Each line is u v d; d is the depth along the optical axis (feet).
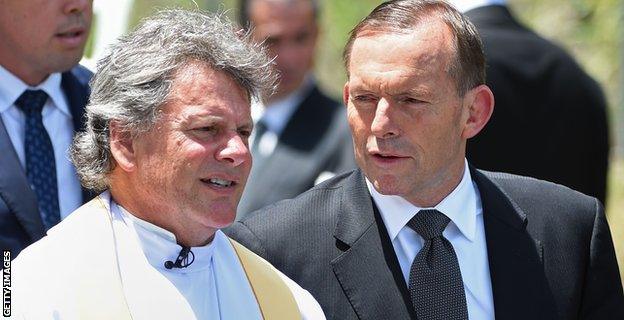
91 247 40.29
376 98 42.86
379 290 43.88
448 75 43.11
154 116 39.34
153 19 40.98
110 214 41.32
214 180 39.68
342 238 44.98
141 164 39.93
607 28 118.32
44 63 52.95
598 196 66.59
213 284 42.01
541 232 45.73
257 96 41.04
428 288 43.86
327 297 44.39
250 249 45.44
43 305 38.75
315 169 68.85
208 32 40.19
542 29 120.88
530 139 63.77
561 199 46.78
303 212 46.14
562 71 64.90
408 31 42.80
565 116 64.64
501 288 44.37
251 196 68.69
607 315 45.60
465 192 45.21
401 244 44.83
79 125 54.60
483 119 45.55
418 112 42.60
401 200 44.65
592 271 45.75
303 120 70.54
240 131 40.42
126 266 40.32
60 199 53.01
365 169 43.62
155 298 40.14
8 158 50.72
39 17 52.08
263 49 41.98
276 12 72.08
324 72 121.08
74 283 39.42
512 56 64.18
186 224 40.63
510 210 45.83
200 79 39.45
